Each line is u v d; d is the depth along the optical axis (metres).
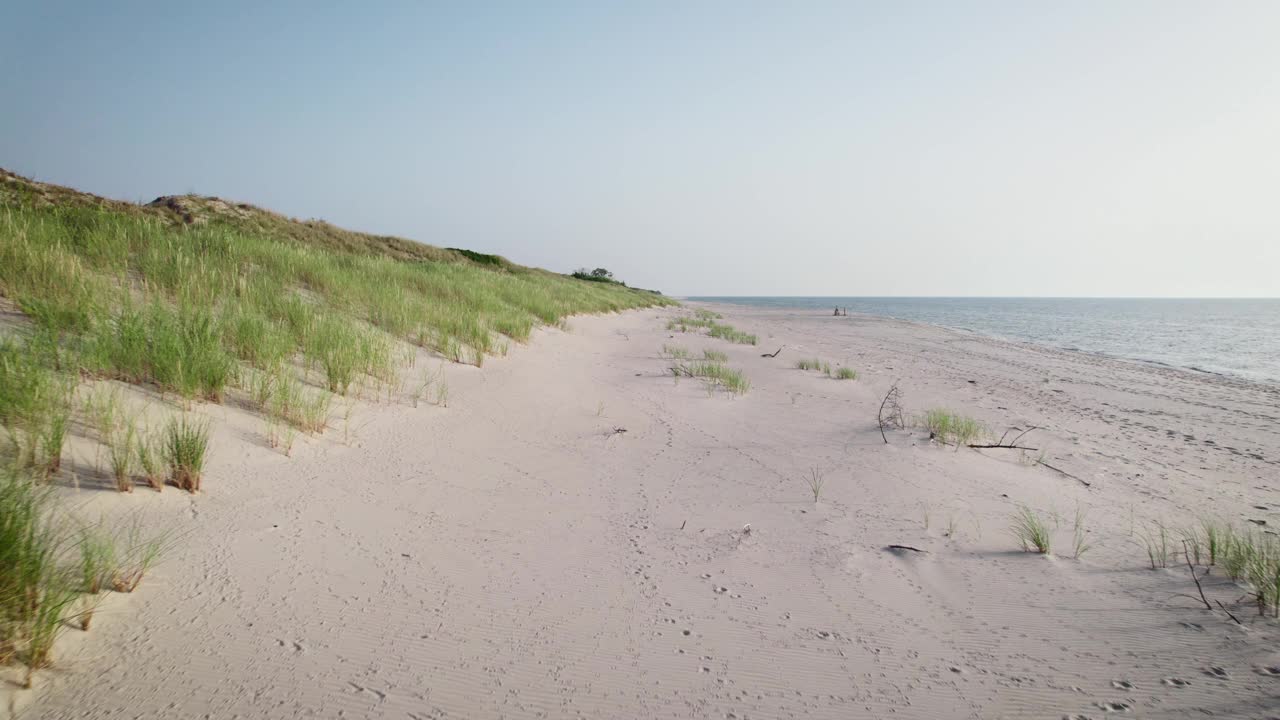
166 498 3.41
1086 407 10.20
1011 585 3.41
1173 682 2.51
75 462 3.37
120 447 3.63
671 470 5.52
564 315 19.42
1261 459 7.07
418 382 7.41
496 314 13.14
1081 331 36.25
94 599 2.51
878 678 2.54
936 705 2.37
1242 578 3.45
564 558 3.58
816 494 4.89
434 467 4.94
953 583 3.44
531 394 8.04
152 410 4.29
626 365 12.05
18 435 3.30
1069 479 5.74
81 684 2.13
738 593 3.25
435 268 17.11
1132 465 6.49
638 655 2.64
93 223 8.42
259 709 2.12
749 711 2.31
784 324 33.72
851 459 6.04
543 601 3.06
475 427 6.23
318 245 18.50
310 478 4.22
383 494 4.23
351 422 5.50
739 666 2.60
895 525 4.32
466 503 4.31
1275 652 2.69
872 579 3.46
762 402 8.90
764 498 4.84
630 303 38.66
